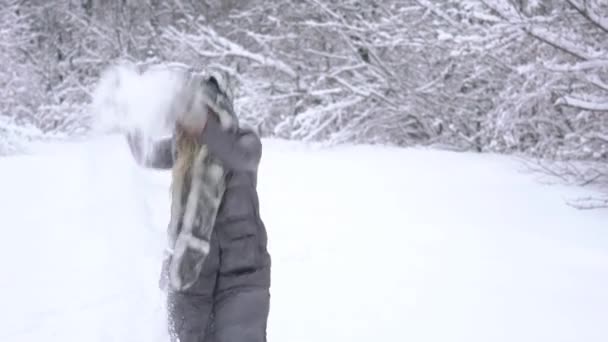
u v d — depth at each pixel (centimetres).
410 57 1906
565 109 1495
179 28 2441
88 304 543
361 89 1952
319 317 565
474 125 1906
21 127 1927
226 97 372
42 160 1216
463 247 757
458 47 1517
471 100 1889
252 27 2305
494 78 1712
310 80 2133
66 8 2528
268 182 1050
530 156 1428
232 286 378
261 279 383
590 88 1355
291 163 1210
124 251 536
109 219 587
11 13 2444
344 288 629
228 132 368
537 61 1241
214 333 378
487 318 568
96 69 2516
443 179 1103
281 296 609
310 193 980
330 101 2042
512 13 1266
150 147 398
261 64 2123
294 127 1988
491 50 1362
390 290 622
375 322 555
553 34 1218
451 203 951
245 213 381
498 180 1115
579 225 868
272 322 556
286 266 686
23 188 973
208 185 373
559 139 1546
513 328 550
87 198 871
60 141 1786
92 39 2525
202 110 363
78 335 489
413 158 1292
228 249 379
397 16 1742
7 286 601
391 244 756
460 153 1384
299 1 2141
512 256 734
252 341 373
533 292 629
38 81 2484
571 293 628
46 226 768
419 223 848
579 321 565
